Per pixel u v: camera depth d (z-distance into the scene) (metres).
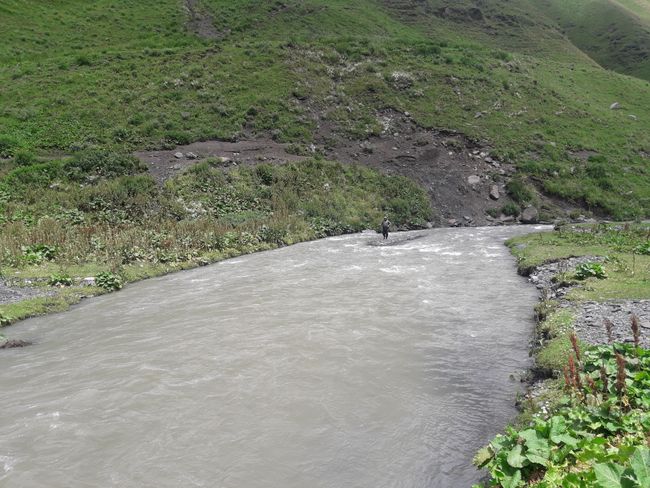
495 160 47.78
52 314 17.03
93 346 13.19
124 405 9.71
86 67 53.59
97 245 25.19
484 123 52.88
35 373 11.50
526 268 20.80
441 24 95.88
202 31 72.50
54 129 42.56
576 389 7.77
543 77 69.62
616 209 44.19
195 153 40.88
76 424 9.07
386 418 9.05
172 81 51.44
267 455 7.99
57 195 31.94
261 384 10.41
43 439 8.60
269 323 14.38
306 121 48.84
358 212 38.41
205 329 14.06
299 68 56.34
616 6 135.62
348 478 7.41
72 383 10.80
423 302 16.39
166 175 36.12
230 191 35.69
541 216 42.22
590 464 5.98
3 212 29.70
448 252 26.69
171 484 7.35
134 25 71.75
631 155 53.59
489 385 10.34
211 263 25.38
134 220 30.62
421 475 7.44
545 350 11.18
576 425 6.96
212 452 8.11
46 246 24.41
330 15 82.38
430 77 58.81
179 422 9.02
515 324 14.12
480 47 77.38
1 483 7.43
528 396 9.27
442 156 47.00
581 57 94.50
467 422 8.88
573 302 14.46
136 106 47.00
